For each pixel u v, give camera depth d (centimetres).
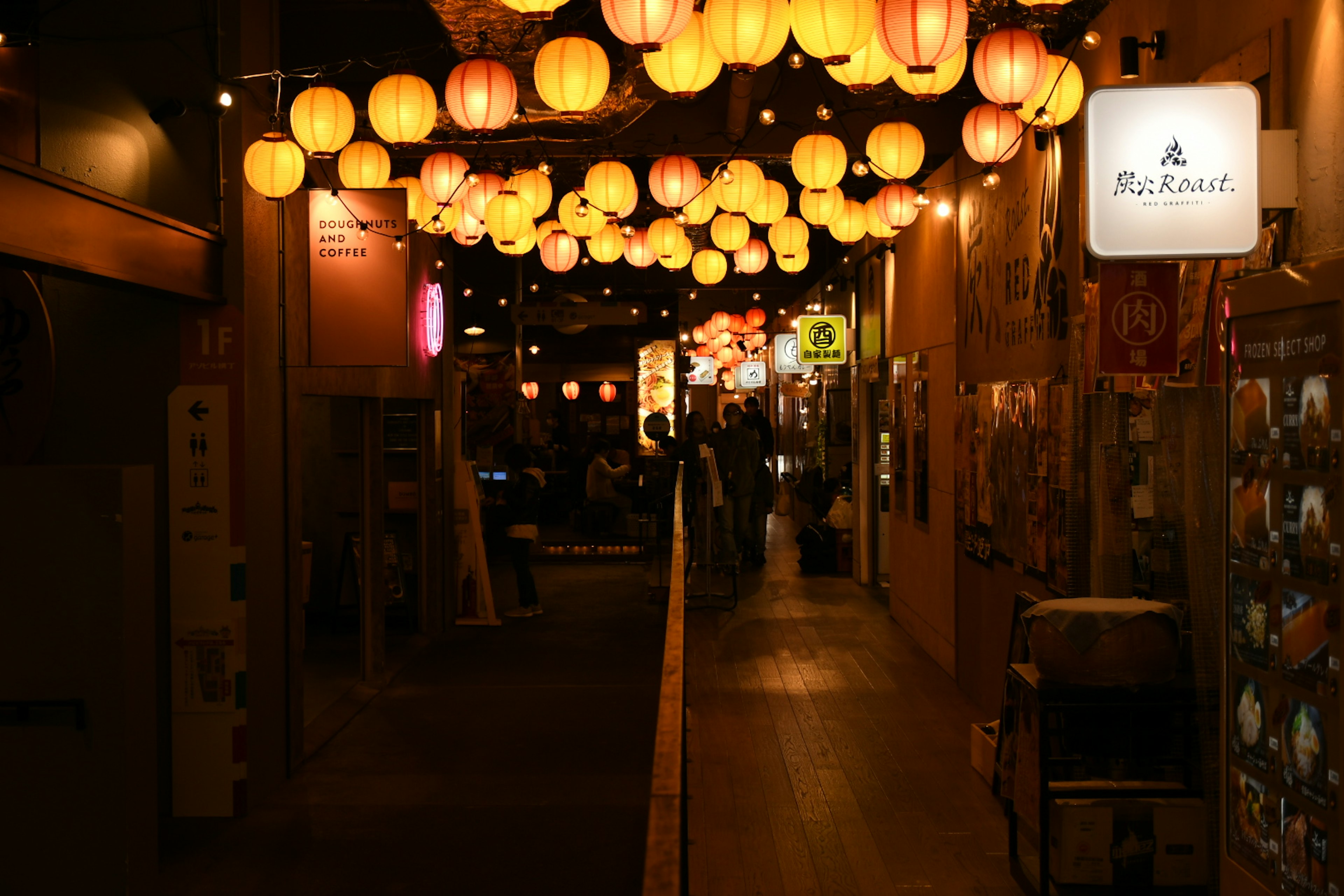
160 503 582
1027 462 595
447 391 1115
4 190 401
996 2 548
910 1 384
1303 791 267
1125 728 419
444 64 794
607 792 629
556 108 499
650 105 755
